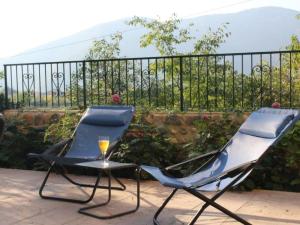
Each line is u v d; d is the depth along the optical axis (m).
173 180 3.53
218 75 8.31
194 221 3.51
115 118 4.82
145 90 7.01
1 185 5.29
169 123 6.18
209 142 5.47
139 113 6.11
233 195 4.76
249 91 6.88
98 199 4.65
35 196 4.78
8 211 4.27
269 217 4.03
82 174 5.84
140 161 5.59
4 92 7.64
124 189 4.98
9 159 6.54
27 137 6.69
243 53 6.25
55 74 7.38
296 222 3.88
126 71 7.08
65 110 6.79
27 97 7.56
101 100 7.38
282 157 5.21
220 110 6.25
